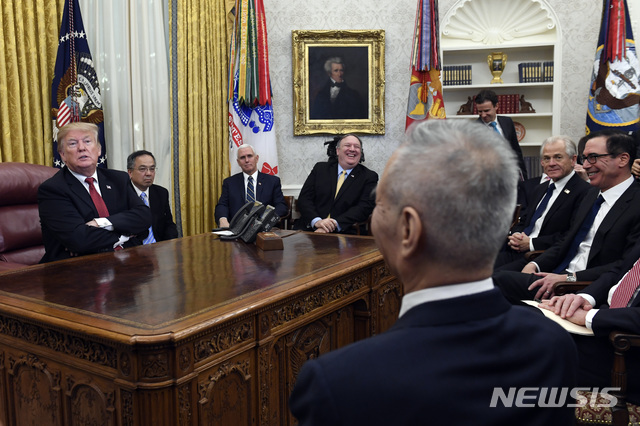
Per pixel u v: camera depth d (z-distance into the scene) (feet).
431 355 2.39
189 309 5.64
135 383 4.90
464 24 19.63
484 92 16.97
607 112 16.94
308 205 17.11
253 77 18.44
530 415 2.46
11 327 6.06
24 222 11.71
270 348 6.33
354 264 8.04
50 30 15.16
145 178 13.66
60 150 9.87
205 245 9.87
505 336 2.55
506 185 2.51
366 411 2.27
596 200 9.78
